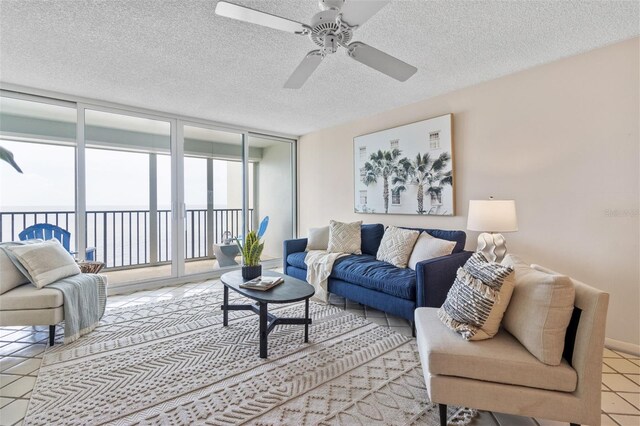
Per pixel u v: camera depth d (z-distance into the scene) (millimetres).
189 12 1933
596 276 2400
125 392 1748
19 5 1858
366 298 2893
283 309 3143
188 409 1603
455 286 1754
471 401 1384
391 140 3826
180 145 4152
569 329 1374
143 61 2586
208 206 4496
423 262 2477
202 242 4484
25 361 2092
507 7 1883
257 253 2709
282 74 2834
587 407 1271
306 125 4664
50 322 2260
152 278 3973
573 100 2498
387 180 3883
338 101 3574
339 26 1560
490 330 1506
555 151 2596
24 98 3193
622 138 2285
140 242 4293
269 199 5137
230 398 1696
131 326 2695
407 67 1946
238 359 2121
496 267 1584
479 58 2541
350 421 1521
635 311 2242
